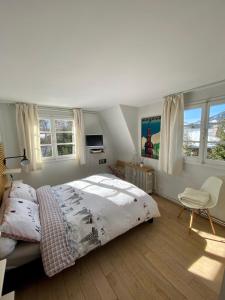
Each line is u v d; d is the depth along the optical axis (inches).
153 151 140.7
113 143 188.5
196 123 104.4
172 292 55.5
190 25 40.9
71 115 155.6
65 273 63.5
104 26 40.6
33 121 129.4
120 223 74.4
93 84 85.3
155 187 141.9
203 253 72.8
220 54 56.1
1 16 35.9
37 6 33.6
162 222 97.7
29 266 57.1
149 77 76.9
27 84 83.1
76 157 160.6
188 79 80.7
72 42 47.4
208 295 54.2
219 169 93.4
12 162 128.2
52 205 81.0
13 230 53.6
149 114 139.9
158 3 33.8
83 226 65.1
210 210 98.3
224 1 33.6
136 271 64.1
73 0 32.4
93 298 54.1
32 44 47.8
